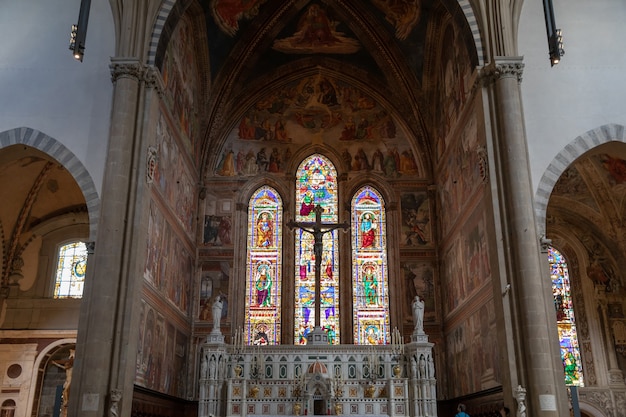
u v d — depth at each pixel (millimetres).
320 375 20797
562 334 28781
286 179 31188
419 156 31234
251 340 28844
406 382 21156
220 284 29234
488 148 19812
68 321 28172
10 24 21281
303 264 30109
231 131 31812
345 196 30906
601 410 27297
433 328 28547
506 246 18719
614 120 20359
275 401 21062
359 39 30312
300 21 29641
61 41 21078
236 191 30797
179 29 25219
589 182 27828
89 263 18391
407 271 29500
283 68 32094
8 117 20125
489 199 19516
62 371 28203
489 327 20484
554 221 30078
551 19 19516
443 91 27906
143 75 20172
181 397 26188
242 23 28859
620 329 28562
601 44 21328
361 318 29234
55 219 29594
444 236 28500
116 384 17219
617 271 29375
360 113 32094
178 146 25422
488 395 20875
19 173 26938
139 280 18625
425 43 28891
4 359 27625
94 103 20234
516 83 20125
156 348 21734
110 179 18766
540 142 20078
